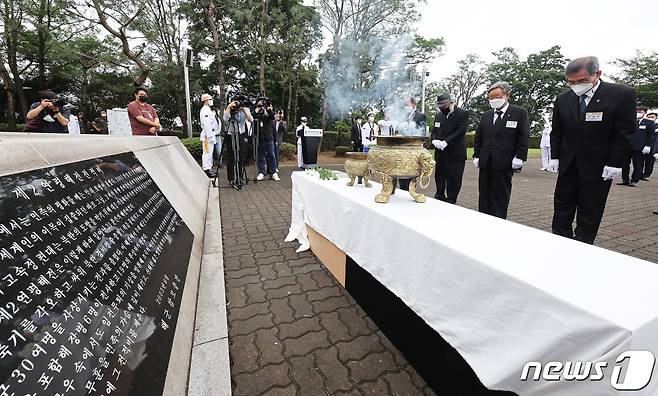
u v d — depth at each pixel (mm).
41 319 913
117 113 8820
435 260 1370
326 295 2426
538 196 6637
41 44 16938
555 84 31578
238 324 2059
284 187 7297
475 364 1163
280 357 1749
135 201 2088
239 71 20000
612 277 1007
